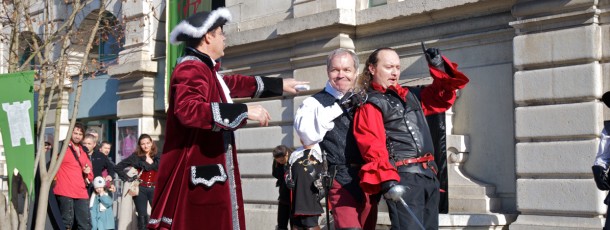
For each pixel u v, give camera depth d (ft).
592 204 34.42
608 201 25.95
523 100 37.37
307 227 36.24
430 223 20.47
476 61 41.01
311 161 35.91
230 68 55.21
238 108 16.44
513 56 37.93
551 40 36.32
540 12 36.65
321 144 20.79
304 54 48.67
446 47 42.37
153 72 65.00
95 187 47.62
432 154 20.58
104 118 72.95
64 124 73.46
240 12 55.36
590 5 34.73
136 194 47.03
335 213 20.30
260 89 19.61
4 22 43.88
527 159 37.04
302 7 48.98
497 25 39.86
